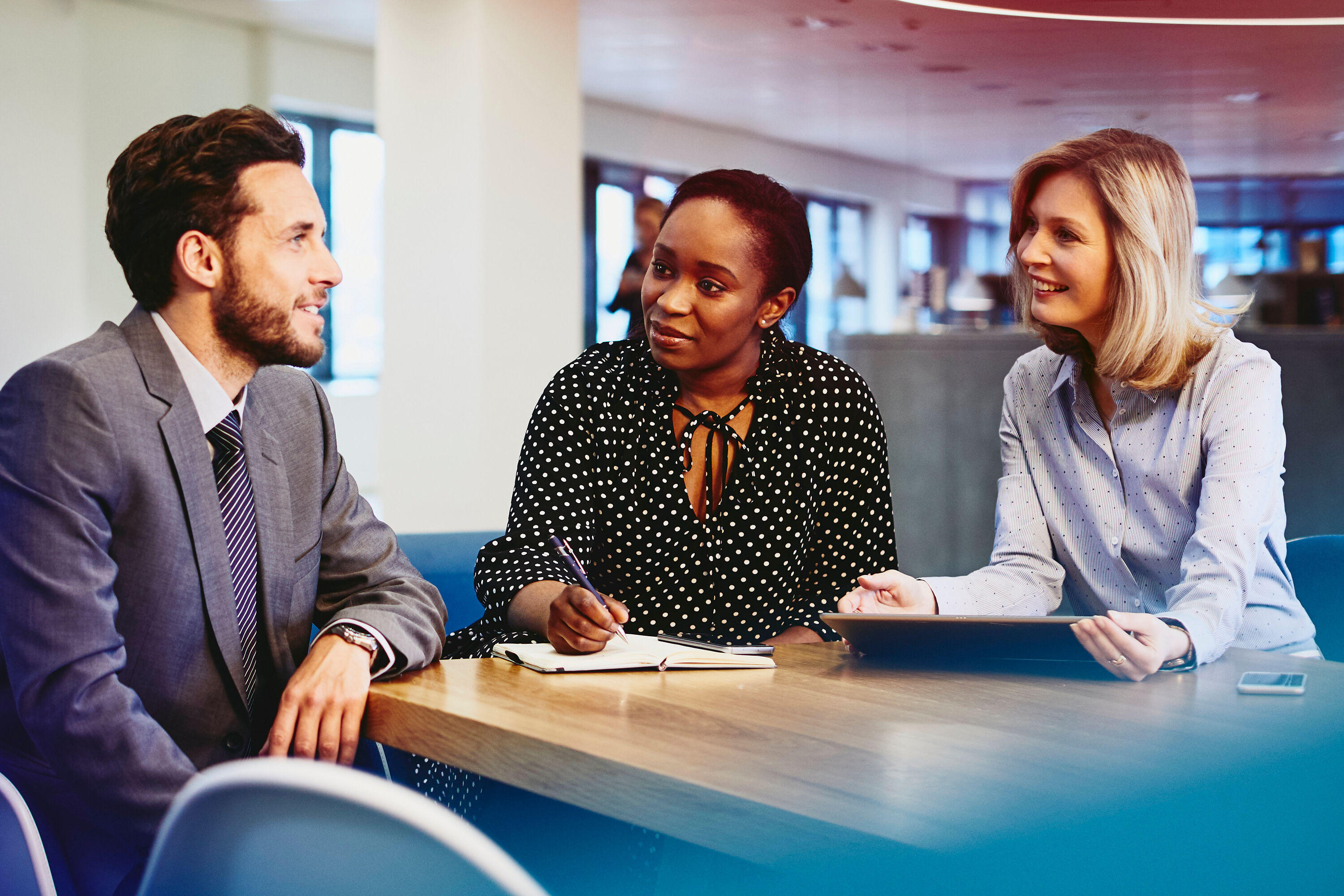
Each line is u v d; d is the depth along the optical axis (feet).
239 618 4.38
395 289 17.90
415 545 6.55
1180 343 5.42
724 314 5.20
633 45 27.20
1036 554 5.96
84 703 3.80
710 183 5.33
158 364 4.22
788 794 2.74
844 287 43.42
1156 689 3.92
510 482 17.44
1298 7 23.80
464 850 2.01
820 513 5.75
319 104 28.40
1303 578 6.11
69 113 23.35
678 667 4.21
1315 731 3.39
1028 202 5.79
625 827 4.28
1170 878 2.96
